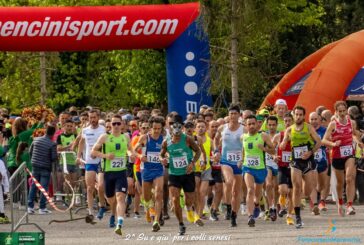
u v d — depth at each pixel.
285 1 71.12
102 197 39.34
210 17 55.59
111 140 34.56
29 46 53.62
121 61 72.88
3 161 40.25
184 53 55.19
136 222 39.16
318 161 40.97
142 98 75.12
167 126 40.34
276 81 78.75
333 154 39.22
